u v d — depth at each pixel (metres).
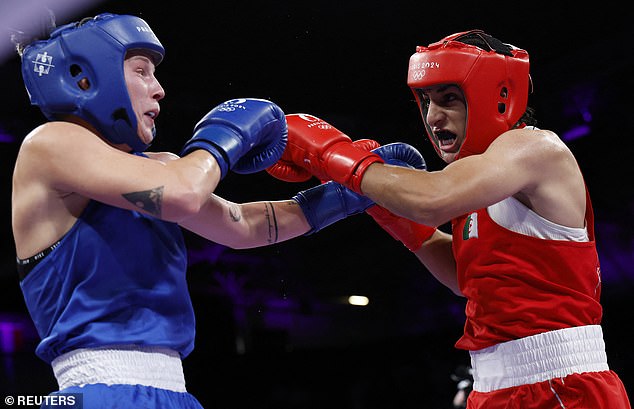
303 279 7.70
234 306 7.20
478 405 2.18
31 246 1.76
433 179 2.08
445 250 2.62
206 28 5.15
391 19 5.24
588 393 2.02
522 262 2.14
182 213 1.74
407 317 8.19
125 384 1.69
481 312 2.20
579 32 5.66
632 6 5.36
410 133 6.51
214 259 7.14
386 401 7.46
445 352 7.67
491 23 5.41
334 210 2.45
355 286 8.14
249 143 1.97
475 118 2.17
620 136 6.38
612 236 6.85
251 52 5.46
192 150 1.88
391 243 8.09
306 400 7.26
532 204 2.13
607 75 6.05
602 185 6.76
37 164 1.73
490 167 2.04
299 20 5.17
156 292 1.80
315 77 5.84
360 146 2.47
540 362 2.07
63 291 1.76
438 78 2.16
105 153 1.71
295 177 2.47
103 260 1.76
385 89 6.03
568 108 6.38
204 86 5.73
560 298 2.11
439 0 5.11
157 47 1.87
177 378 1.80
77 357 1.72
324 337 8.12
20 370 6.14
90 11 4.82
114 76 1.77
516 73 2.20
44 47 1.78
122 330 1.74
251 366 7.17
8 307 6.36
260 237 2.35
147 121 1.87
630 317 6.82
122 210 1.79
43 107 1.80
